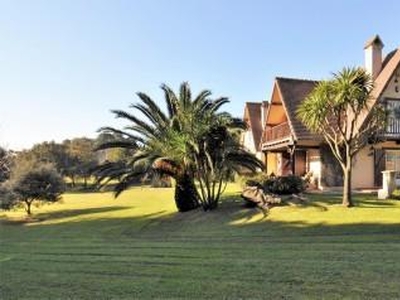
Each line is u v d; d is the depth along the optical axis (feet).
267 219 56.29
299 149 93.97
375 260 28.35
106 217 78.48
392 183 66.03
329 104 57.93
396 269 25.45
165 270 28.09
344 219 51.57
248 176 89.10
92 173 78.43
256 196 64.49
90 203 109.50
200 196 72.69
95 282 25.67
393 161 90.63
